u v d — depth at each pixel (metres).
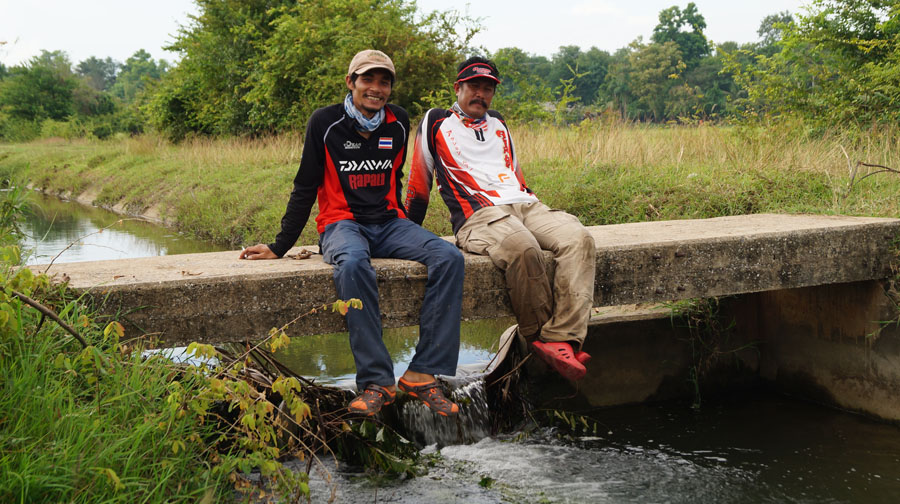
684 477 3.84
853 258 4.52
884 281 4.57
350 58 16.20
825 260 4.46
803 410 4.92
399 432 4.13
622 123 10.77
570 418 4.71
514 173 4.00
